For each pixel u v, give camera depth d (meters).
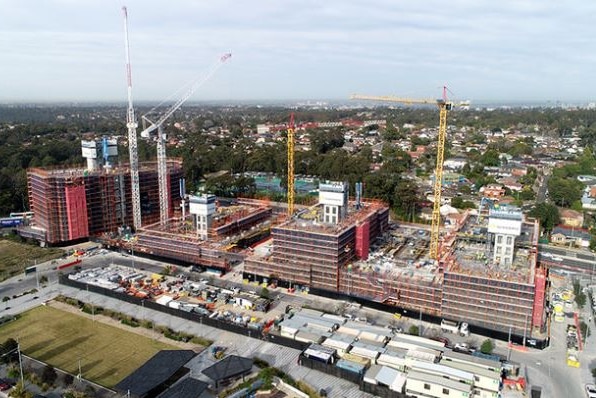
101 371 198.12
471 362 189.38
